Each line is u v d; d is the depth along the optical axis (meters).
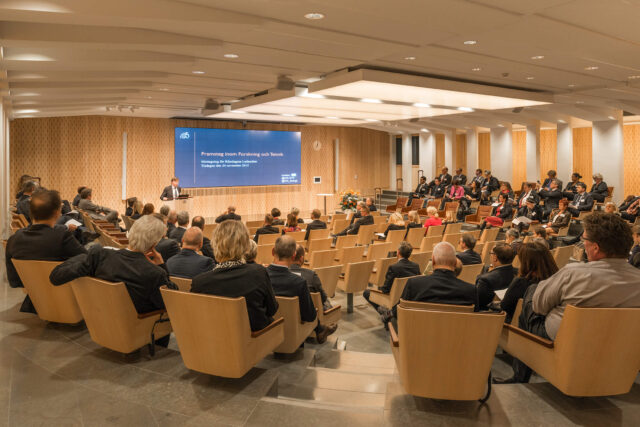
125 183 18.47
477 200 18.28
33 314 4.87
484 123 19.83
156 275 3.62
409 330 2.87
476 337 2.82
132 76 9.20
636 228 5.70
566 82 11.39
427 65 9.49
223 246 3.28
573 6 5.72
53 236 4.15
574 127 21.77
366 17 6.14
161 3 5.27
